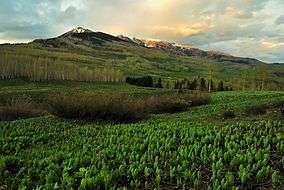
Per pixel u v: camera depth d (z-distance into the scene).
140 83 150.25
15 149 19.03
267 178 13.52
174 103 43.75
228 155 15.29
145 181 13.48
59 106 31.98
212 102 54.03
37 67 143.38
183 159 15.34
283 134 18.70
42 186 12.62
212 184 13.06
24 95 78.31
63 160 15.62
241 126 21.77
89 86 132.00
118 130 22.95
